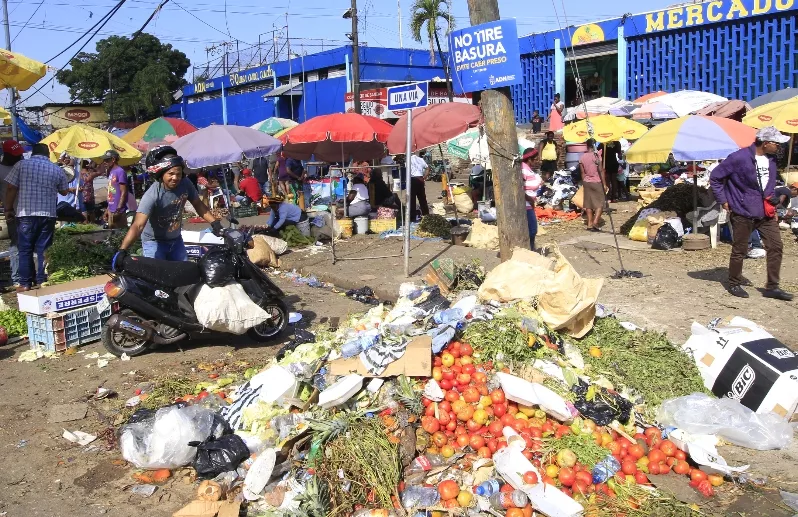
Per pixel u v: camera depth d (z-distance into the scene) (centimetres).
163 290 654
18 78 930
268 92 3578
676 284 873
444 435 436
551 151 1855
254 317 669
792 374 482
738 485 408
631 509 372
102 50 4488
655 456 425
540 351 506
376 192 1582
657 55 2438
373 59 3125
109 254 992
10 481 434
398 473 397
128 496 414
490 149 784
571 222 1491
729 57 2231
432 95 2803
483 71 753
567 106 2867
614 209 1677
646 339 573
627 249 1140
